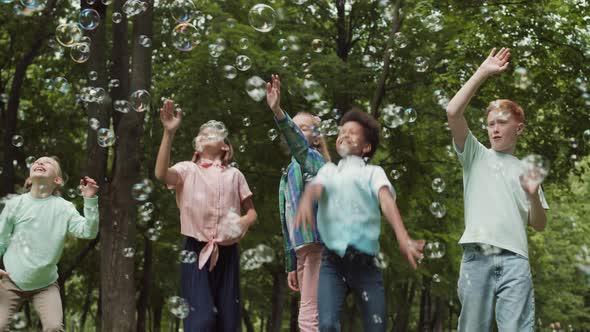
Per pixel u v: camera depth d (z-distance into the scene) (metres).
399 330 20.25
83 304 21.45
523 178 3.53
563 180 13.55
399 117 5.25
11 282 4.16
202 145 4.27
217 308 4.00
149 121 12.48
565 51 12.20
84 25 5.48
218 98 10.66
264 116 10.63
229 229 4.03
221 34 10.45
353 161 3.39
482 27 11.73
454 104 3.72
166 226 12.58
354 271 3.26
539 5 11.92
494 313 3.60
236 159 11.12
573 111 12.57
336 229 3.26
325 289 3.27
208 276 4.00
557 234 23.66
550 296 23.14
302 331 3.92
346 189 3.29
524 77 6.17
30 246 4.16
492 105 3.82
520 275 3.50
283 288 18.75
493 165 3.72
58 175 4.32
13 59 14.60
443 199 12.62
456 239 12.88
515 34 11.91
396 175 6.16
